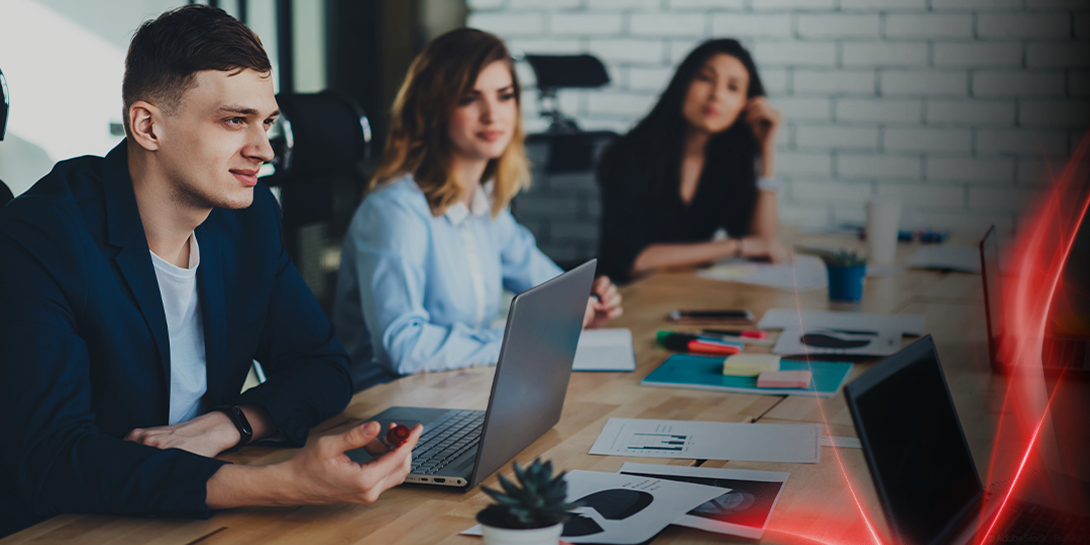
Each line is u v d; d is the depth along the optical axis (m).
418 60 1.94
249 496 0.99
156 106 1.11
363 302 1.79
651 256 2.78
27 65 2.77
